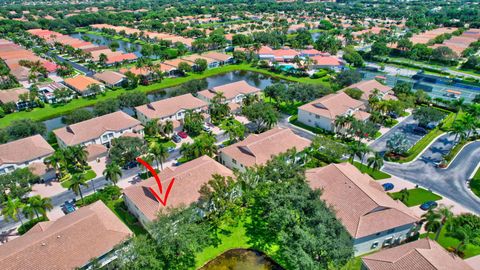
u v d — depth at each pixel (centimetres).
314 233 5300
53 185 8044
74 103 13675
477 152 9369
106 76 16050
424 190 7706
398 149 9119
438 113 10488
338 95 11775
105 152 9350
